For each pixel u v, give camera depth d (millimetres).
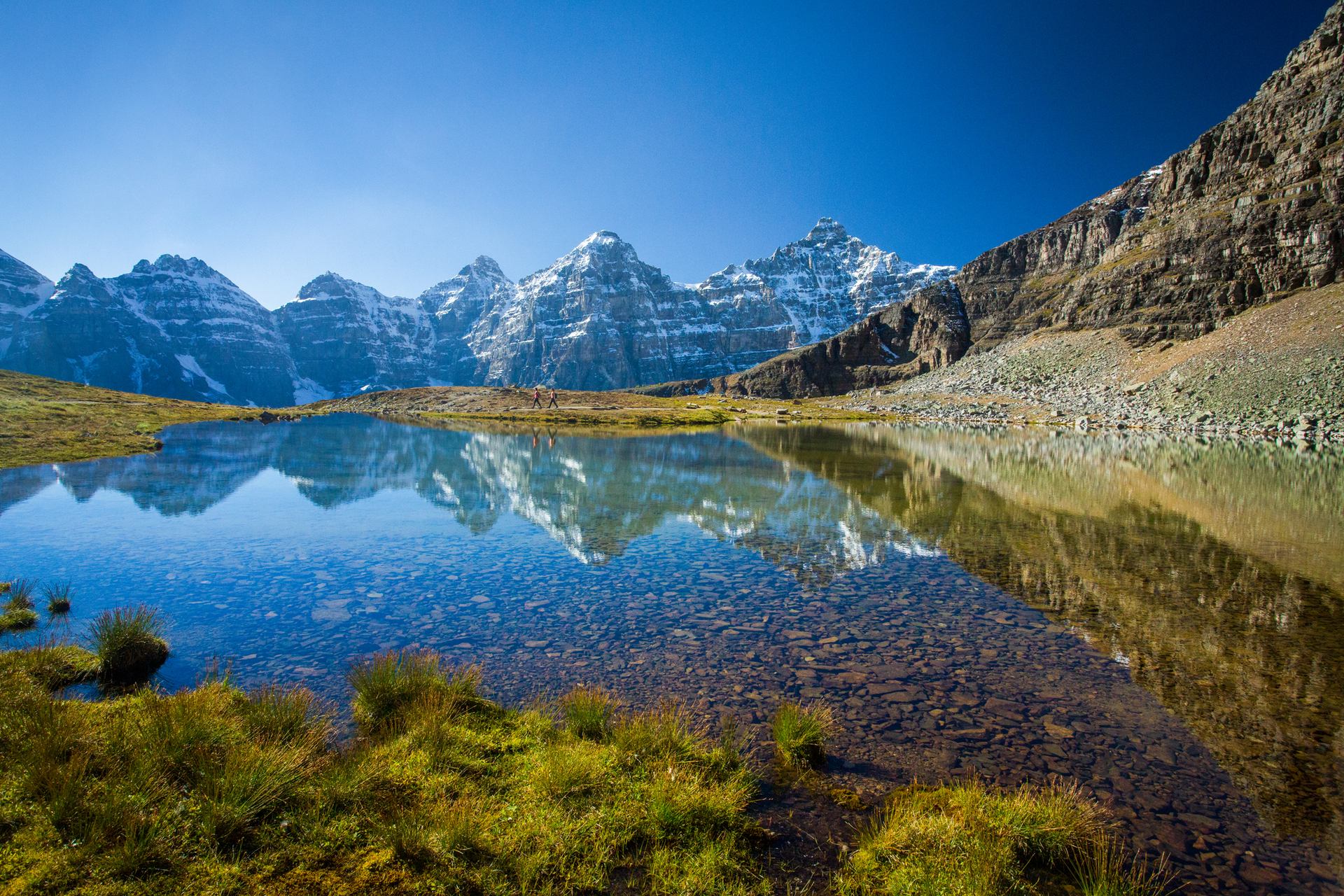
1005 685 11867
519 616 15070
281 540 21844
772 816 7840
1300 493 34656
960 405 141875
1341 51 140875
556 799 7688
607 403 136250
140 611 12625
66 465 37938
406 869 6375
